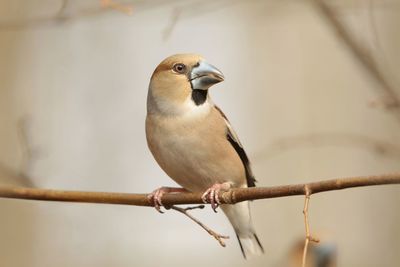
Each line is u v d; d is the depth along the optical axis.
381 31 16.55
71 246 14.05
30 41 15.21
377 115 16.69
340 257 15.03
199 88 8.72
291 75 17.38
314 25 17.20
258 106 17.45
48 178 13.05
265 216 15.72
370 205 16.14
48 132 14.78
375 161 16.16
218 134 8.72
